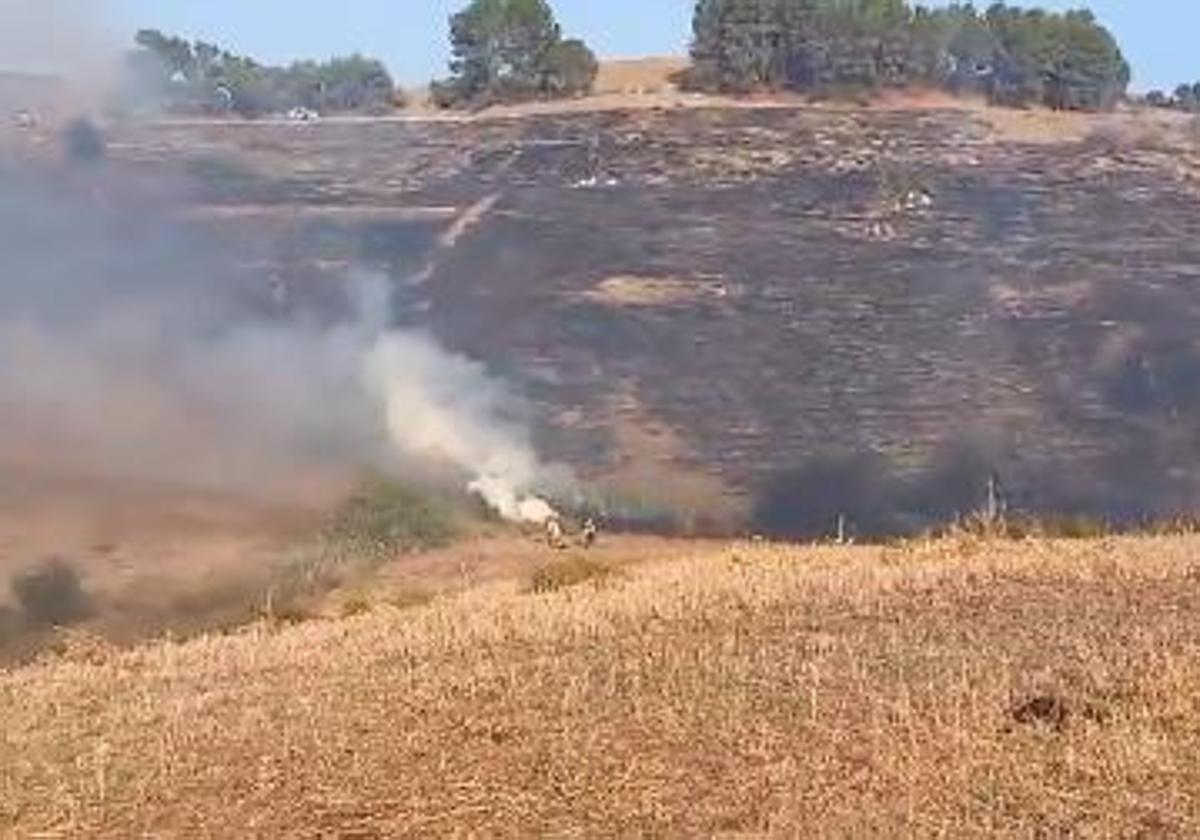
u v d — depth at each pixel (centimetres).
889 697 1434
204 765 1379
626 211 10931
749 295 9294
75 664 2108
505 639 1838
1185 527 3416
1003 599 1892
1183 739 1284
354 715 1497
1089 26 13675
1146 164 11938
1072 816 1130
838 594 1981
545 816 1193
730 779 1243
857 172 11650
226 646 2131
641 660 1631
